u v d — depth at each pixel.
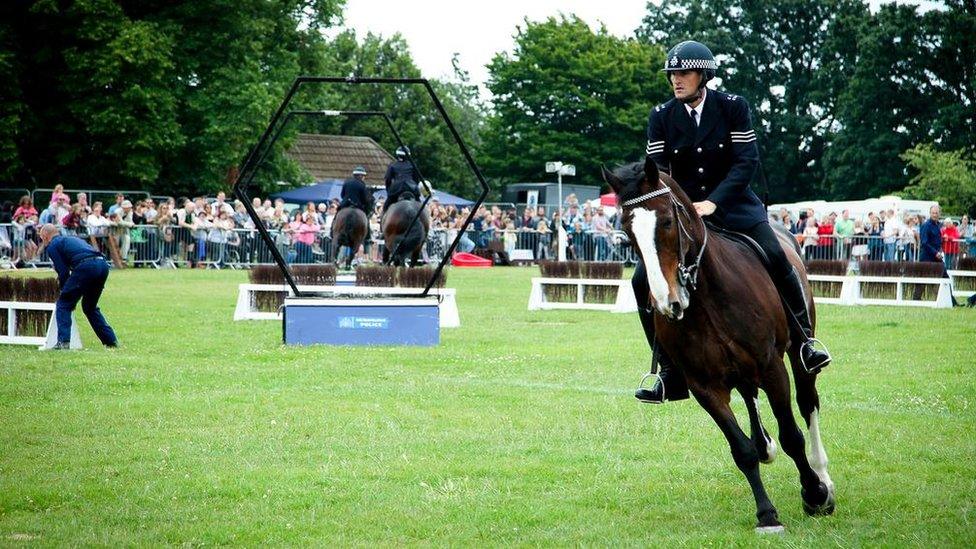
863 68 66.44
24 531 6.80
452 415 10.55
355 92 79.31
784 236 8.55
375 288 19.58
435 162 77.50
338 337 15.95
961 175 54.34
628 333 17.77
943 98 66.25
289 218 36.47
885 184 66.31
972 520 6.97
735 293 6.91
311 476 8.15
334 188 49.38
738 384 7.16
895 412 10.79
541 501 7.51
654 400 7.71
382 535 6.75
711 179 7.86
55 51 42.56
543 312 21.72
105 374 12.82
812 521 7.04
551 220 41.22
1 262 30.53
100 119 41.09
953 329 18.45
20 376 12.64
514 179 73.38
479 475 8.27
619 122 69.88
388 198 26.16
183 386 12.14
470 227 40.41
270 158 48.34
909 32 65.25
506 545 6.53
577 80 71.75
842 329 18.56
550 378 12.95
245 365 13.77
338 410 10.76
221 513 7.21
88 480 8.02
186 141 44.06
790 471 8.45
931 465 8.55
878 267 25.00
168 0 44.97
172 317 19.66
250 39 46.44
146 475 8.20
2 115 41.28
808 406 7.80
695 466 8.48
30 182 43.88
